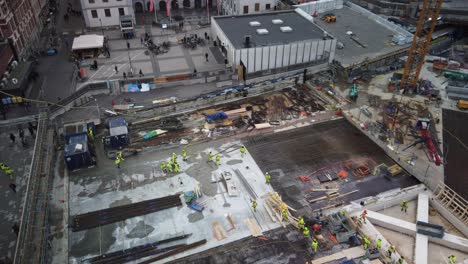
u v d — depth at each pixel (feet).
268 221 118.21
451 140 153.69
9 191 125.49
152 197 126.41
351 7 276.00
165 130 158.51
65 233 113.50
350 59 205.67
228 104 177.37
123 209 121.60
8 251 106.01
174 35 250.98
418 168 138.62
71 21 277.03
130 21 243.40
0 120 159.33
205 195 127.44
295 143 152.56
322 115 169.89
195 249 109.29
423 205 122.31
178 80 190.19
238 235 113.60
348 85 192.95
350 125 163.53
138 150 147.13
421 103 178.29
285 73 198.70
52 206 122.21
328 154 146.72
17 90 169.27
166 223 117.29
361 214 117.80
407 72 185.68
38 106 170.71
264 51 187.11
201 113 170.50
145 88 187.42
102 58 219.41
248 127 161.38
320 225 114.83
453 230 117.50
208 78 193.06
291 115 169.58
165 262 105.60
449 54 229.04
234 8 261.85
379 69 204.64
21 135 147.74
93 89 182.29
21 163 137.69
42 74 202.59
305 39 199.21
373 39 229.66
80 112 168.66
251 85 186.70
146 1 295.69
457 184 131.85
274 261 105.81
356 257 106.73
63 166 139.33
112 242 110.93
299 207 123.24
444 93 186.70
